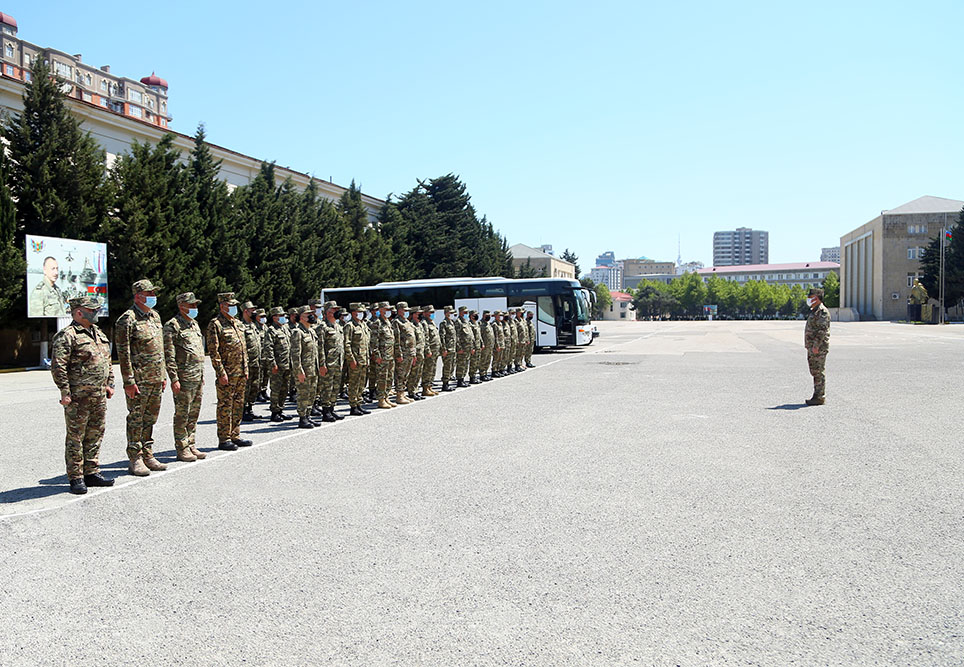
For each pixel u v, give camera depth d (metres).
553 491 6.84
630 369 21.23
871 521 5.79
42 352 25.69
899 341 35.41
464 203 64.69
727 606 4.19
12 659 3.67
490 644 3.74
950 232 71.00
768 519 5.87
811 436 9.64
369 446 9.38
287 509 6.35
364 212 49.81
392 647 3.73
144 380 7.94
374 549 5.25
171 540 5.55
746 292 137.25
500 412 12.43
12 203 24.11
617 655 3.61
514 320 21.41
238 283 32.62
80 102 29.22
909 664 3.51
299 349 11.02
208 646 3.78
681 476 7.40
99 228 26.31
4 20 83.19
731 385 16.28
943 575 4.64
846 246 106.25
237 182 40.56
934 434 9.70
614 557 5.02
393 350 13.47
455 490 6.93
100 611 4.25
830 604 4.21
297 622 4.05
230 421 9.39
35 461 8.75
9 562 5.11
